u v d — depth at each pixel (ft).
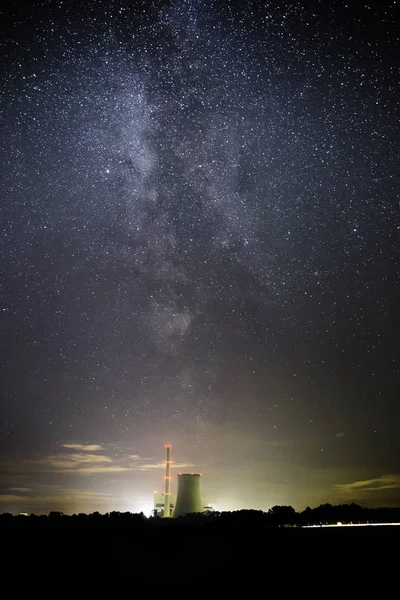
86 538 117.39
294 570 82.64
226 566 87.04
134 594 70.59
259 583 75.61
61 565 87.25
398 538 117.29
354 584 74.64
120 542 111.96
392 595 69.05
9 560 91.09
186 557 94.22
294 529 141.49
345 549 102.47
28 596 69.92
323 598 67.62
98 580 78.02
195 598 68.33
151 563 89.40
